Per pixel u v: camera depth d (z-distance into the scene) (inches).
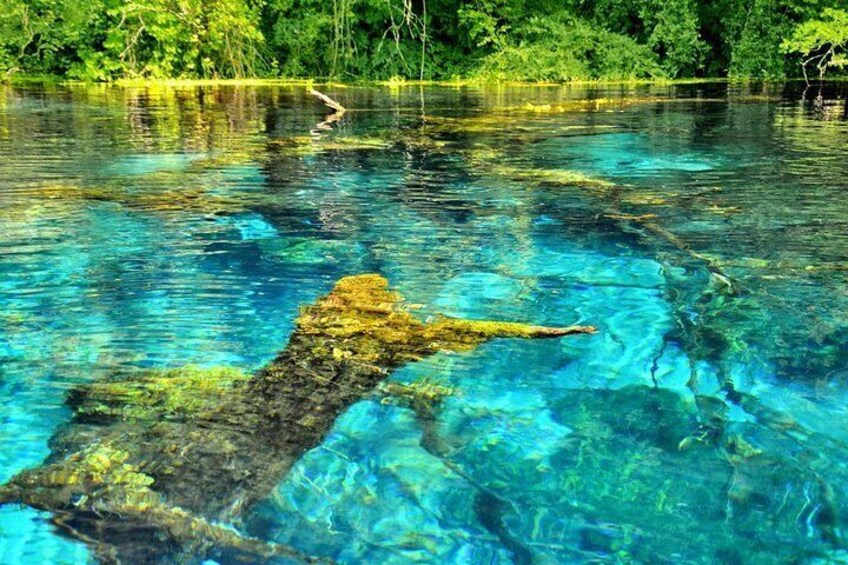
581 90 538.6
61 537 55.5
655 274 121.2
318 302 108.2
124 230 145.3
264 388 80.8
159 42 544.1
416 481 63.6
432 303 108.2
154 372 84.5
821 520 58.4
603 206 167.6
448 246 137.3
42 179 189.0
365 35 658.8
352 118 343.3
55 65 543.2
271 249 134.4
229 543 55.4
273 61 633.0
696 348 92.4
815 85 591.5
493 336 96.4
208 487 62.1
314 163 219.8
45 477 62.9
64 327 97.6
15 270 120.6
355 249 134.9
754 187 186.7
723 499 61.1
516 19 668.7
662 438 70.9
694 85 594.9
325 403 77.9
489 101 441.4
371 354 90.5
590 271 123.3
